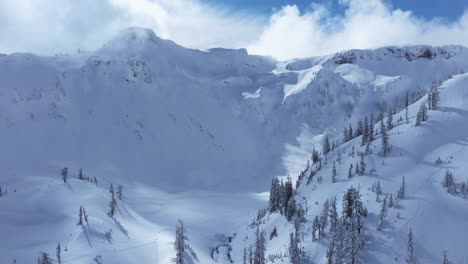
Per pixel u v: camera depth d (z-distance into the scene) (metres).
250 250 175.50
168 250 179.25
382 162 193.62
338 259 139.50
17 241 184.62
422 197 164.00
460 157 184.38
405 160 191.00
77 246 176.62
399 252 142.50
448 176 167.75
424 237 147.00
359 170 193.50
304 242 162.75
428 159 188.50
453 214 155.00
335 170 199.00
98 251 174.75
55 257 166.50
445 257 135.75
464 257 141.25
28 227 197.50
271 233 191.12
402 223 152.12
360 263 140.00
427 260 140.25
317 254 152.88
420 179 175.75
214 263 186.25
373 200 166.62
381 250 143.50
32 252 172.88
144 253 180.12
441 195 164.00
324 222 162.00
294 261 150.50
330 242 150.00
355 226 147.25
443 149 193.00
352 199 156.25
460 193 163.38
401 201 162.88
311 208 185.38
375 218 156.50
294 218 185.25
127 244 185.38
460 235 147.38
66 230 189.38
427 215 154.75
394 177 180.75
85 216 192.38
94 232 186.62
